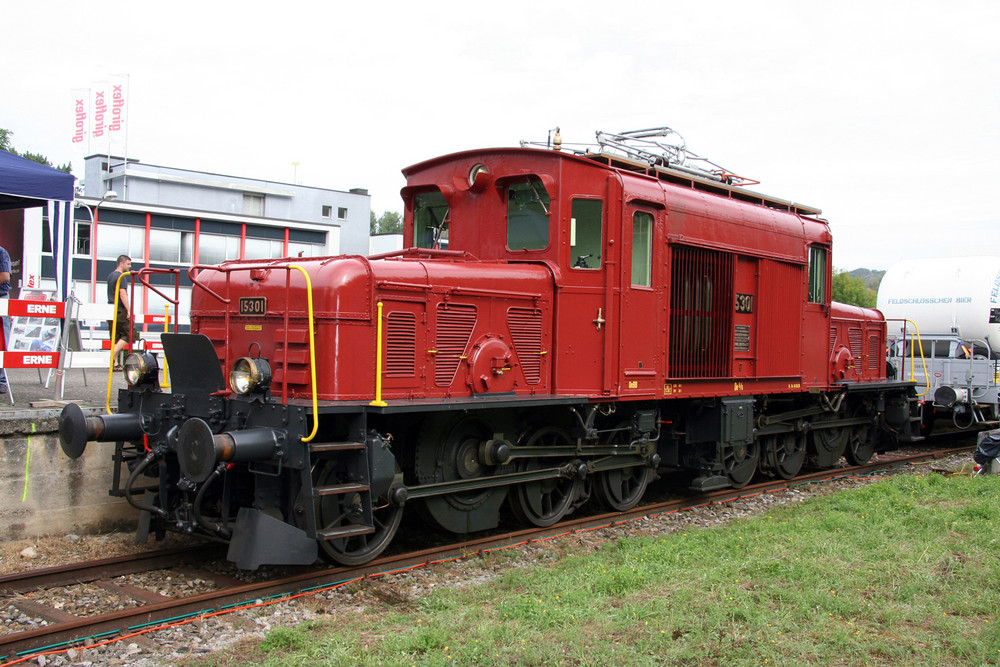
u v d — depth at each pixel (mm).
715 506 9523
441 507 7000
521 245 7891
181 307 24938
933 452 14133
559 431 8031
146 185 37344
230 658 4637
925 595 5668
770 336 10211
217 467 5816
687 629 4934
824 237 11445
